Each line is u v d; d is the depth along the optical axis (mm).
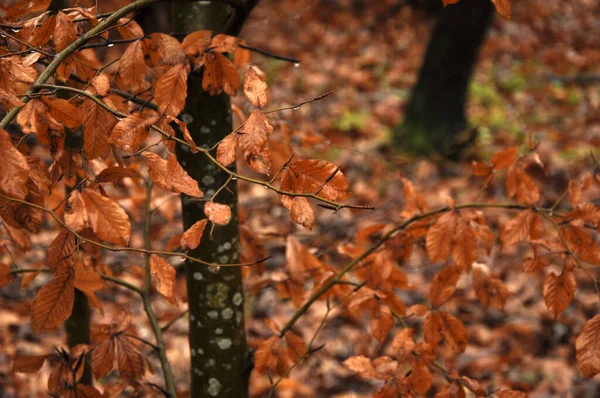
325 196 1180
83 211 1134
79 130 1909
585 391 4301
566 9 13695
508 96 9891
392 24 12094
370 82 10070
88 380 2246
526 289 5324
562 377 4434
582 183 1683
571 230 1639
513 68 10891
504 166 1797
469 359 4617
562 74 10758
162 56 1380
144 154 1122
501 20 12523
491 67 10867
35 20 1319
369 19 12102
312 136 2434
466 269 1707
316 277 2102
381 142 7953
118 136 1124
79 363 1680
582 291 5336
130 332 1904
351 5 12305
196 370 1847
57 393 1600
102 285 1522
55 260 1143
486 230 1815
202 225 1135
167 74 1366
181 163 1705
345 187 1128
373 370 1602
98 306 1575
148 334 4512
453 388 1641
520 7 13289
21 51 1282
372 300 1766
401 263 1940
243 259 2115
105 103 1229
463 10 7824
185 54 1423
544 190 6824
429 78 8039
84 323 2281
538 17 13094
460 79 8031
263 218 5711
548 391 4320
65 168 1365
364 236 2037
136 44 1394
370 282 1932
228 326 1806
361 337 4832
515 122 8789
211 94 1553
